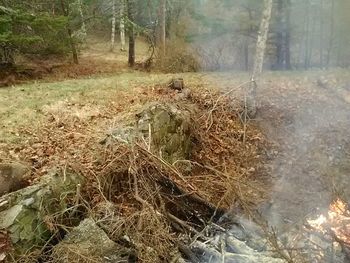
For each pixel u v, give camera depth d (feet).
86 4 76.84
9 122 27.99
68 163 22.84
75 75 55.11
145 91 38.83
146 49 95.55
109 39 105.29
